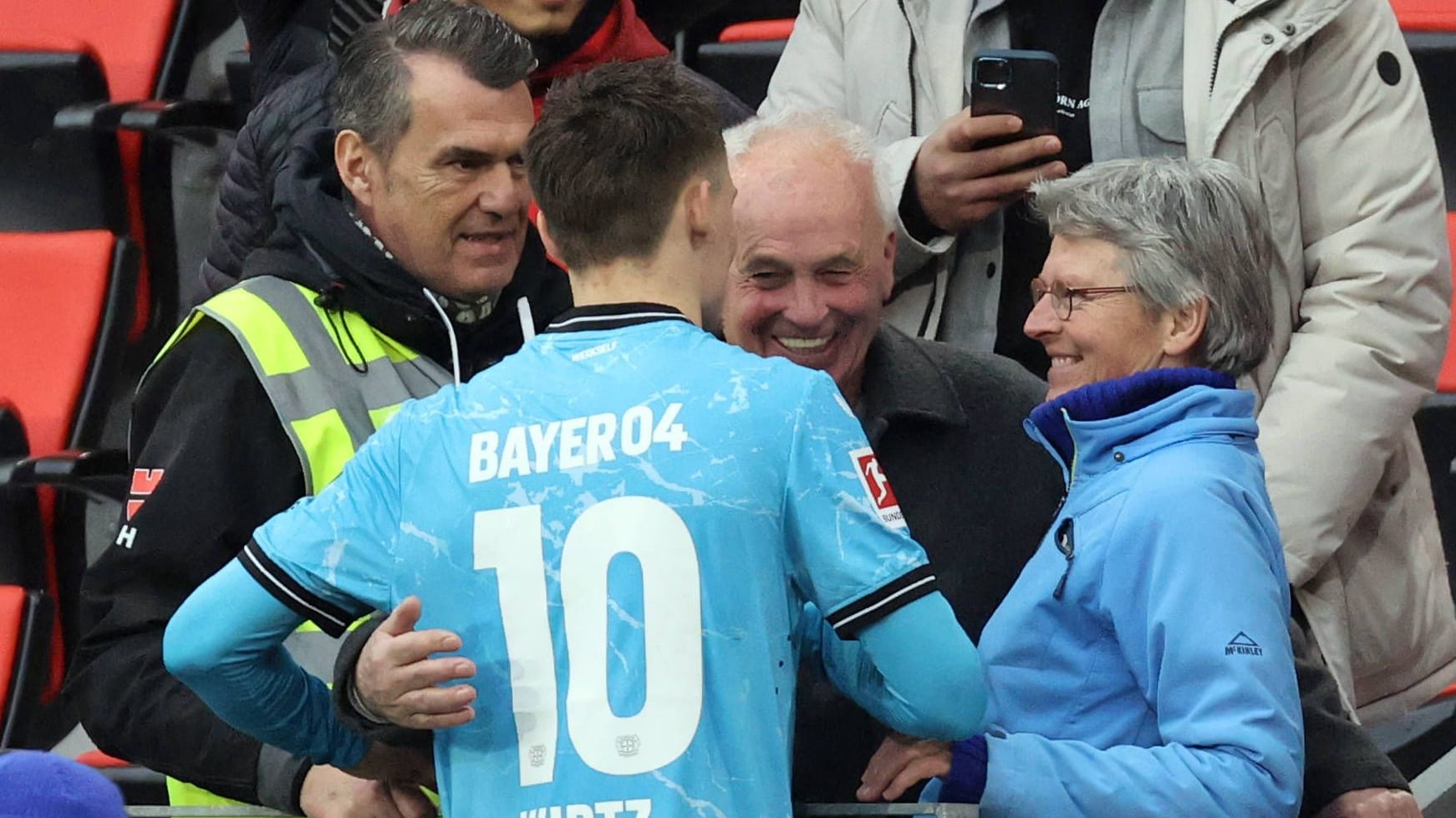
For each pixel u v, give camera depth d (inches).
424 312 381.7
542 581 271.3
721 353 279.9
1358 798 349.7
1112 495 319.0
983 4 461.7
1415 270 446.6
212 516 357.7
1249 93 438.3
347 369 374.0
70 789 236.2
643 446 272.1
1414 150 452.4
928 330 453.1
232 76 677.3
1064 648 320.8
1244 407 325.1
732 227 295.9
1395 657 463.5
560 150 285.6
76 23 727.7
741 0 706.2
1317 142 452.4
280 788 340.2
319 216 378.9
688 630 267.7
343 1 506.3
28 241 647.1
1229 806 299.1
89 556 617.0
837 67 483.8
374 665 270.1
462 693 268.7
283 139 441.1
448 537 276.1
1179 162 342.3
